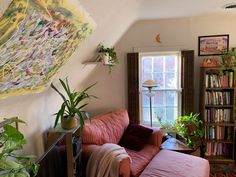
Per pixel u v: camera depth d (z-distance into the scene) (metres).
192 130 3.21
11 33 0.78
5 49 0.83
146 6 2.62
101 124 3.03
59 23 1.01
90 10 1.33
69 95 2.10
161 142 3.23
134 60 3.63
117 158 2.19
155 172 2.39
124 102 3.83
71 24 1.13
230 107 3.37
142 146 3.03
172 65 3.72
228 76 3.29
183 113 3.60
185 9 2.87
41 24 0.89
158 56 3.73
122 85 3.79
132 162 2.62
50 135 1.99
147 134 3.15
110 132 3.04
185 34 3.58
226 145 3.46
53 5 0.85
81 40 1.52
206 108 3.41
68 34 1.22
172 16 3.32
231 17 3.45
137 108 3.71
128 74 3.67
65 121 2.03
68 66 2.04
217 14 3.27
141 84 3.81
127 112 3.66
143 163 2.65
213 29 3.52
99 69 3.79
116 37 3.17
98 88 3.85
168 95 3.79
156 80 3.79
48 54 1.23
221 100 3.36
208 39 3.55
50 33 1.02
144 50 3.67
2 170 0.86
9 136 0.87
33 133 1.96
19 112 1.71
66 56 1.55
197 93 3.68
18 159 1.01
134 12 2.67
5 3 0.64
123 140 3.15
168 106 3.81
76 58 2.04
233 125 3.31
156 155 2.87
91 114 3.86
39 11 0.80
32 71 1.24
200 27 3.55
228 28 3.49
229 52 3.30
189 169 2.44
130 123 3.48
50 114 2.37
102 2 1.37
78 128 2.19
